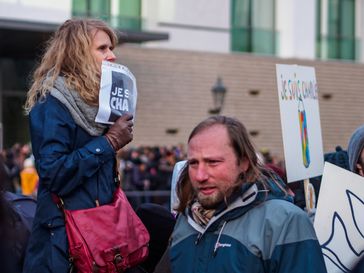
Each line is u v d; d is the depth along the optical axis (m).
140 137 31.41
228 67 33.69
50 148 4.74
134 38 29.16
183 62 32.53
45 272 4.80
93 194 4.85
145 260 5.40
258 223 4.09
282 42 37.56
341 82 36.62
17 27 25.89
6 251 3.13
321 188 5.18
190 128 32.56
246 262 4.02
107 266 4.75
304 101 6.43
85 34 4.96
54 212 4.82
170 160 22.91
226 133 4.16
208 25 35.50
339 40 39.16
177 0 34.62
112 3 32.19
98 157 4.77
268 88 34.66
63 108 4.84
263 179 4.21
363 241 5.06
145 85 31.62
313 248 4.02
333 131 36.31
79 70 4.91
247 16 36.84
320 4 38.84
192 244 4.30
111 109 4.89
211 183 4.14
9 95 30.98
